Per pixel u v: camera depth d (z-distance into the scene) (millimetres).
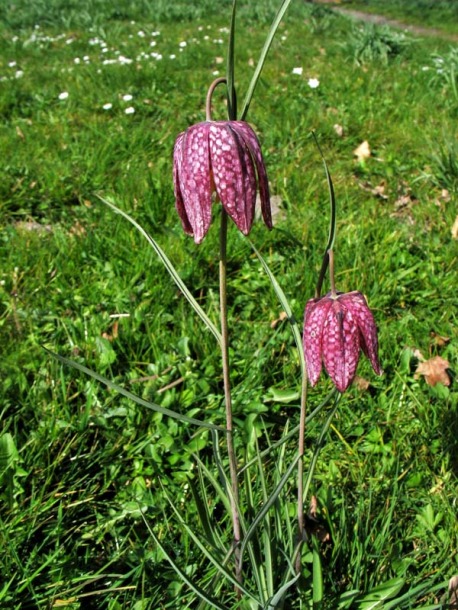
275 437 480
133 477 440
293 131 1018
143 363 533
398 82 1364
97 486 424
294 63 1599
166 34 2139
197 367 538
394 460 436
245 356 545
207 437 470
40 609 346
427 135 1003
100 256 678
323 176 886
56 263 658
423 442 451
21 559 373
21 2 2656
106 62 1526
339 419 478
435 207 786
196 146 247
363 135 1024
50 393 490
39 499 392
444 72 1351
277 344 561
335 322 280
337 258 655
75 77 1411
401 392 502
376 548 361
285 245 711
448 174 854
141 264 642
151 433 464
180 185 261
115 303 603
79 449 435
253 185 249
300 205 792
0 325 568
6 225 772
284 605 344
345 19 2777
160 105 1215
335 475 430
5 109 1181
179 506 412
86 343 545
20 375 496
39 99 1226
